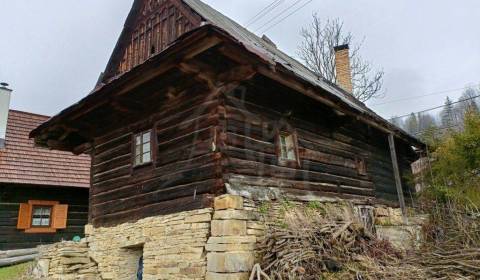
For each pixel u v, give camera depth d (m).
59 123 7.45
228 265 4.85
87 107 6.70
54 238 11.38
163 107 6.54
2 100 12.34
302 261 4.91
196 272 5.21
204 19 6.64
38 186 11.41
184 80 5.76
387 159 10.70
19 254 10.02
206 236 5.25
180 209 5.76
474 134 9.78
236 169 5.56
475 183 9.59
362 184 8.76
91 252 7.51
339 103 6.52
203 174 5.55
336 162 7.92
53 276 7.26
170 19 7.68
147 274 6.03
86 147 8.69
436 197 9.94
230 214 5.08
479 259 5.30
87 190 12.43
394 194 10.46
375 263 5.30
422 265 5.42
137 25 8.78
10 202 10.95
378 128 8.60
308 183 6.86
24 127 13.21
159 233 5.97
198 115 5.87
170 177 6.09
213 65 5.33
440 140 11.44
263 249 5.22
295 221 5.75
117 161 7.46
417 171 12.00
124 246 6.70
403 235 7.57
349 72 15.00
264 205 5.67
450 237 6.70
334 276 4.93
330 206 7.07
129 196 6.89
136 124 7.12
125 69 9.04
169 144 6.28
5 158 11.62
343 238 5.66
